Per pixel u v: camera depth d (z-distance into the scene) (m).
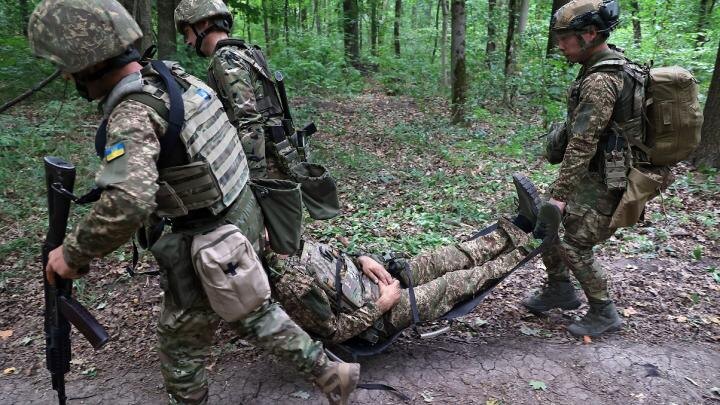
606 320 3.25
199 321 2.17
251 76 3.08
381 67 19.30
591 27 2.87
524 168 7.20
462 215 5.46
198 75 9.41
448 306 3.03
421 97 13.83
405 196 6.10
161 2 9.48
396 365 3.00
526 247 3.23
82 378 2.97
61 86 9.62
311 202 3.24
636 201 2.92
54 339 2.12
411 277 3.20
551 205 2.95
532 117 10.61
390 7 28.66
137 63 2.01
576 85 3.01
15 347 3.30
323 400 2.70
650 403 2.65
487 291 3.19
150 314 3.61
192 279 2.09
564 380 2.83
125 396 2.81
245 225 2.23
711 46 12.12
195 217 2.11
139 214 1.76
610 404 2.65
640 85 2.88
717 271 4.16
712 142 6.65
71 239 1.84
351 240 4.80
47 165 1.99
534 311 3.56
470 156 7.85
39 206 5.51
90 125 7.98
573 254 3.15
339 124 10.13
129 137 1.80
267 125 3.16
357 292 2.90
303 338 2.21
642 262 4.38
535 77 9.67
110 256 4.42
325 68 16.06
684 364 2.96
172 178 1.98
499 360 3.02
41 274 4.21
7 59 10.09
